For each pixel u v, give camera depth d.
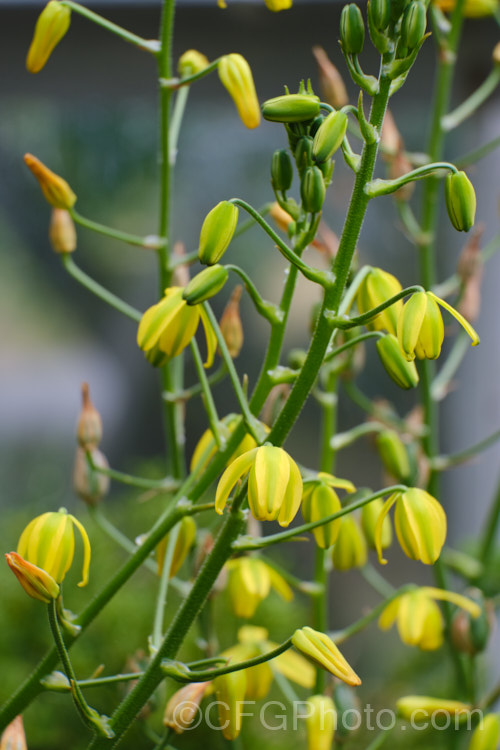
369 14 0.50
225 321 0.59
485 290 0.90
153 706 0.58
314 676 0.59
